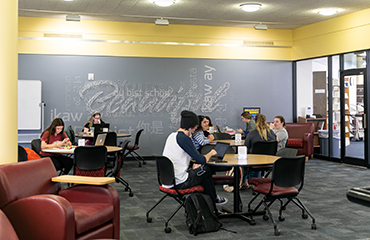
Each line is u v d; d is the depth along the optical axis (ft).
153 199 18.47
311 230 13.50
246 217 14.62
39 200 9.20
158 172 13.96
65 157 20.76
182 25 33.78
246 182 20.44
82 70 31.89
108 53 32.30
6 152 10.61
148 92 33.27
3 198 9.37
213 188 14.30
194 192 13.52
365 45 28.55
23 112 30.35
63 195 11.62
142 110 33.17
